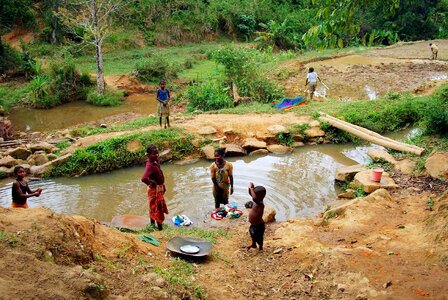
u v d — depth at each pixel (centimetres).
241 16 4091
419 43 3625
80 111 2034
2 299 367
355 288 545
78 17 2467
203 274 601
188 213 955
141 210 998
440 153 1064
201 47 3566
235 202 1006
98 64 2161
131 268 544
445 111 1358
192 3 3975
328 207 948
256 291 572
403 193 937
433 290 523
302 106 1714
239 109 1694
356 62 2808
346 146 1429
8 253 433
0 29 2875
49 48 2981
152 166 794
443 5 4241
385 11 767
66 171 1216
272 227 871
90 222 620
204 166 1273
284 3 4588
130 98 2275
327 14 693
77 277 422
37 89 2098
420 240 663
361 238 708
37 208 558
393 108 1598
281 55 3053
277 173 1195
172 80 2470
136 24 3647
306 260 648
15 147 1438
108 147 1279
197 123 1484
